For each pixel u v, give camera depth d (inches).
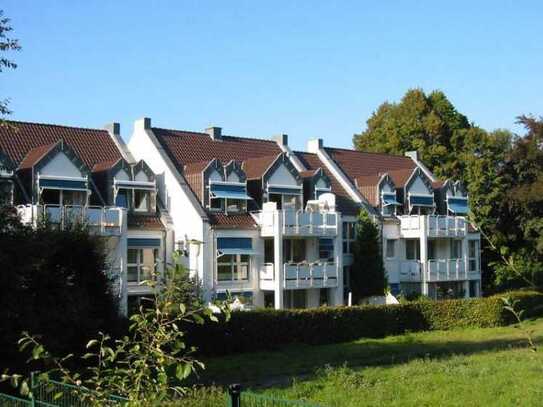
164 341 338.6
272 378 1100.5
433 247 2290.8
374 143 3129.9
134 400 333.4
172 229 1760.6
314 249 1941.4
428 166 2920.8
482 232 387.5
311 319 1529.3
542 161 2423.7
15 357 831.1
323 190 2059.5
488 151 2746.1
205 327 1334.9
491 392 840.9
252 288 1822.1
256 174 1925.4
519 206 2433.6
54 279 895.1
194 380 1063.6
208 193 1792.6
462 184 2469.2
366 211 2064.5
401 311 1717.5
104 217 1549.0
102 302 1033.5
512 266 374.0
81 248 1011.9
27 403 478.3
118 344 407.2
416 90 3095.5
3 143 1641.2
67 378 356.5
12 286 811.4
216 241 1748.3
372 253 2033.7
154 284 353.4
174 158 1877.5
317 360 1282.0
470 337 1626.5
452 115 3093.0
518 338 1566.2
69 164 1605.6
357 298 2022.6
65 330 895.1
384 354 1349.7
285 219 1829.5
